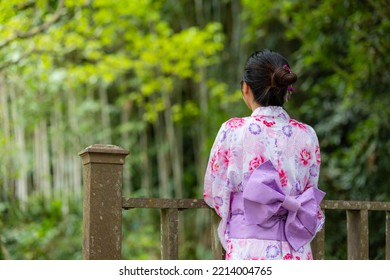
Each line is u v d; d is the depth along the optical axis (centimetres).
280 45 900
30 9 544
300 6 718
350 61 649
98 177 241
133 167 1136
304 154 237
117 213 242
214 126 952
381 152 608
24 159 904
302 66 739
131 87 1103
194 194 1065
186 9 1023
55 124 988
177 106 979
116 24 757
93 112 1040
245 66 244
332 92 771
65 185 970
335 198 672
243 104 896
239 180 230
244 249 226
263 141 230
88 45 705
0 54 577
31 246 764
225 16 1009
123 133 1094
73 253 789
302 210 226
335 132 753
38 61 673
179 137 1119
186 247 985
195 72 1030
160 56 813
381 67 590
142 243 902
